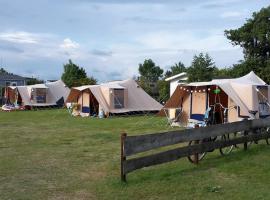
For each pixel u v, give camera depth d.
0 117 24.77
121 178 7.39
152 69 64.56
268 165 8.85
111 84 26.03
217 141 9.67
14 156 10.41
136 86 26.75
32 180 7.79
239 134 12.52
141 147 7.62
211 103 17.67
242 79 19.03
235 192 6.77
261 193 6.69
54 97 34.53
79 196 6.68
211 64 37.28
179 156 8.52
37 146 12.20
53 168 8.92
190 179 7.64
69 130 16.89
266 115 17.73
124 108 25.03
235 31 35.81
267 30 34.34
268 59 34.88
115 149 11.59
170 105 19.00
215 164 9.00
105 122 20.64
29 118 23.89
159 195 6.63
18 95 34.09
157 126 18.39
